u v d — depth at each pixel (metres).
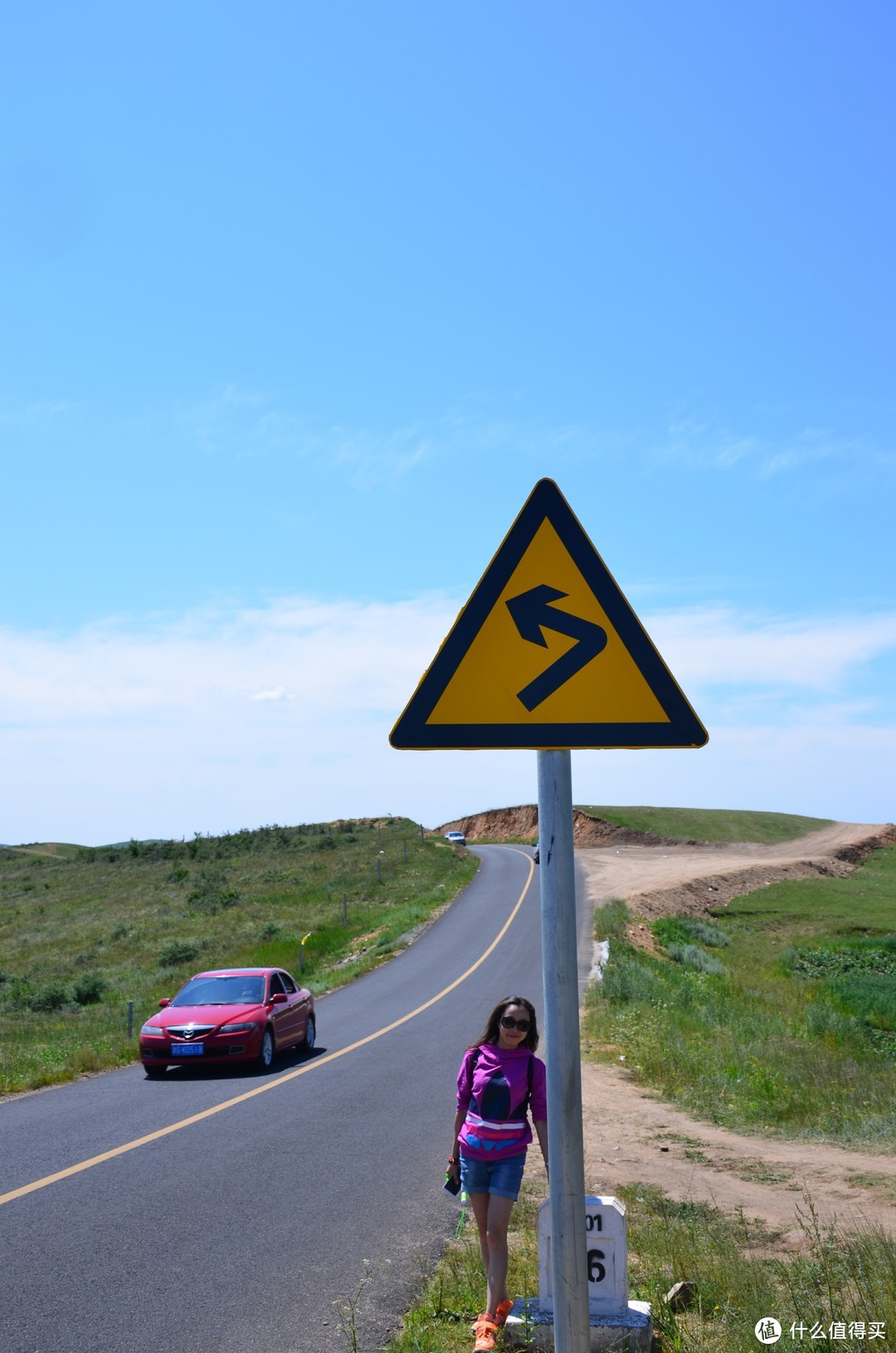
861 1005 28.61
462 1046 17.30
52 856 104.44
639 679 2.84
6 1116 12.08
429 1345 5.07
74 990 30.09
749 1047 16.58
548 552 2.90
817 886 67.31
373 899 53.38
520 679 2.86
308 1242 6.95
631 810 117.06
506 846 91.12
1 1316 5.62
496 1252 5.12
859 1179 8.65
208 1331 5.38
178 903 56.03
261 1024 15.57
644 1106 12.23
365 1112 11.78
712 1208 7.64
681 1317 5.33
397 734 2.85
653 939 39.31
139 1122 11.33
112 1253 6.73
